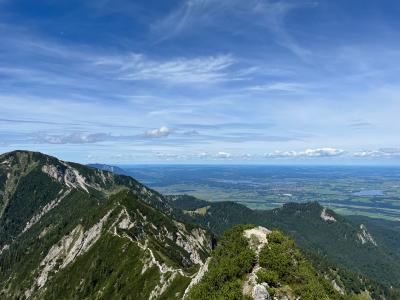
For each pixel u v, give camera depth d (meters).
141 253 194.00
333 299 83.88
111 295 178.12
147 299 152.62
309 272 84.50
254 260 85.38
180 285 143.88
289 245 88.62
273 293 77.19
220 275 84.94
